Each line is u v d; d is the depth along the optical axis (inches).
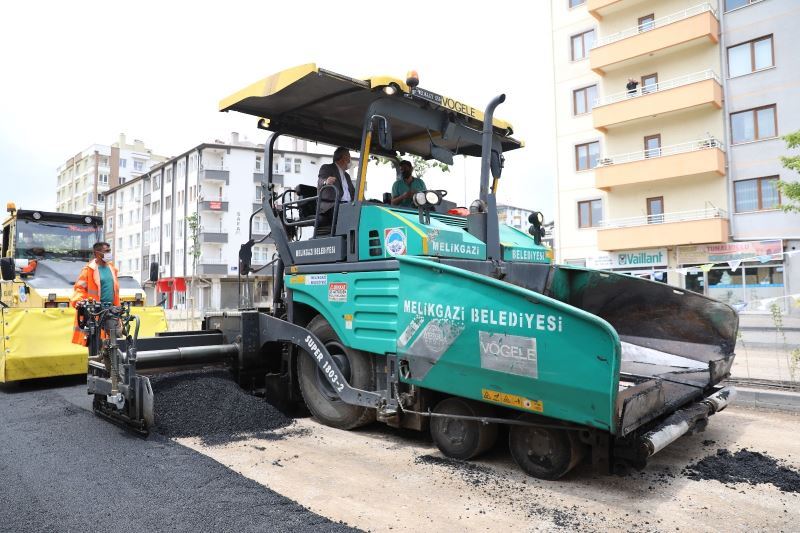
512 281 203.8
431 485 151.6
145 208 2237.9
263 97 210.1
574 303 234.5
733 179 893.2
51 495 145.0
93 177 2997.0
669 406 162.6
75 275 391.5
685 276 928.9
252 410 218.4
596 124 995.9
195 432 202.1
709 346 212.4
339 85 199.5
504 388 150.6
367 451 183.2
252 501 138.6
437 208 239.5
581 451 151.9
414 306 170.7
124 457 175.0
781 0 852.0
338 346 204.7
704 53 920.9
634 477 157.4
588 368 134.1
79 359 323.9
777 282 848.3
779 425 212.5
